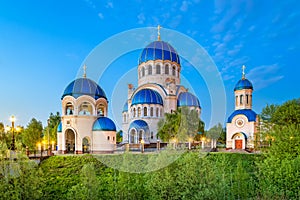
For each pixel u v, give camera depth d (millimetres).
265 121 33781
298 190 11125
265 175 12477
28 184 11602
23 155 11891
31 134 38094
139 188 10727
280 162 12734
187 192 10117
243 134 37156
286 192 11258
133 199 10484
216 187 10445
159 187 10359
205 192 10125
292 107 31828
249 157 20031
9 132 29016
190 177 10438
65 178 18000
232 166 13289
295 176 11359
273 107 34469
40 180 12680
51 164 20594
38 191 12055
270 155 14570
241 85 40219
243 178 11227
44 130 44750
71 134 31328
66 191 16156
